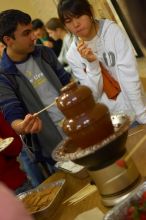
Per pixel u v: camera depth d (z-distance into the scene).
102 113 1.24
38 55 2.36
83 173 1.60
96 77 2.07
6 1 6.40
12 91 2.24
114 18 3.83
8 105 2.18
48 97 2.32
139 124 1.97
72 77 2.46
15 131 2.02
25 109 2.30
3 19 2.16
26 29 2.18
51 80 2.35
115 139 1.21
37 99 2.30
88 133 1.24
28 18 2.21
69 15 1.99
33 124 1.79
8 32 2.15
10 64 2.26
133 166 1.32
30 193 1.69
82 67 2.17
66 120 1.29
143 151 1.55
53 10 5.95
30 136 2.35
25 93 2.28
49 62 2.40
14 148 1.93
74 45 2.17
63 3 1.99
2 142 1.76
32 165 2.47
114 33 2.07
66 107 1.25
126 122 1.32
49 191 1.60
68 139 1.44
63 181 1.61
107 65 2.15
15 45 2.20
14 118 2.15
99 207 1.33
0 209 0.50
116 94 2.14
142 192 1.06
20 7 6.48
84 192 1.50
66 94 1.27
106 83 2.14
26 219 0.50
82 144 1.27
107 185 1.27
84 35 2.07
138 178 1.31
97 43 2.11
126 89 2.10
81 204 1.43
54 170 2.35
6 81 2.24
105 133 1.25
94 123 1.23
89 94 1.26
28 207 1.53
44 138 2.33
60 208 1.48
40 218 1.46
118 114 1.49
